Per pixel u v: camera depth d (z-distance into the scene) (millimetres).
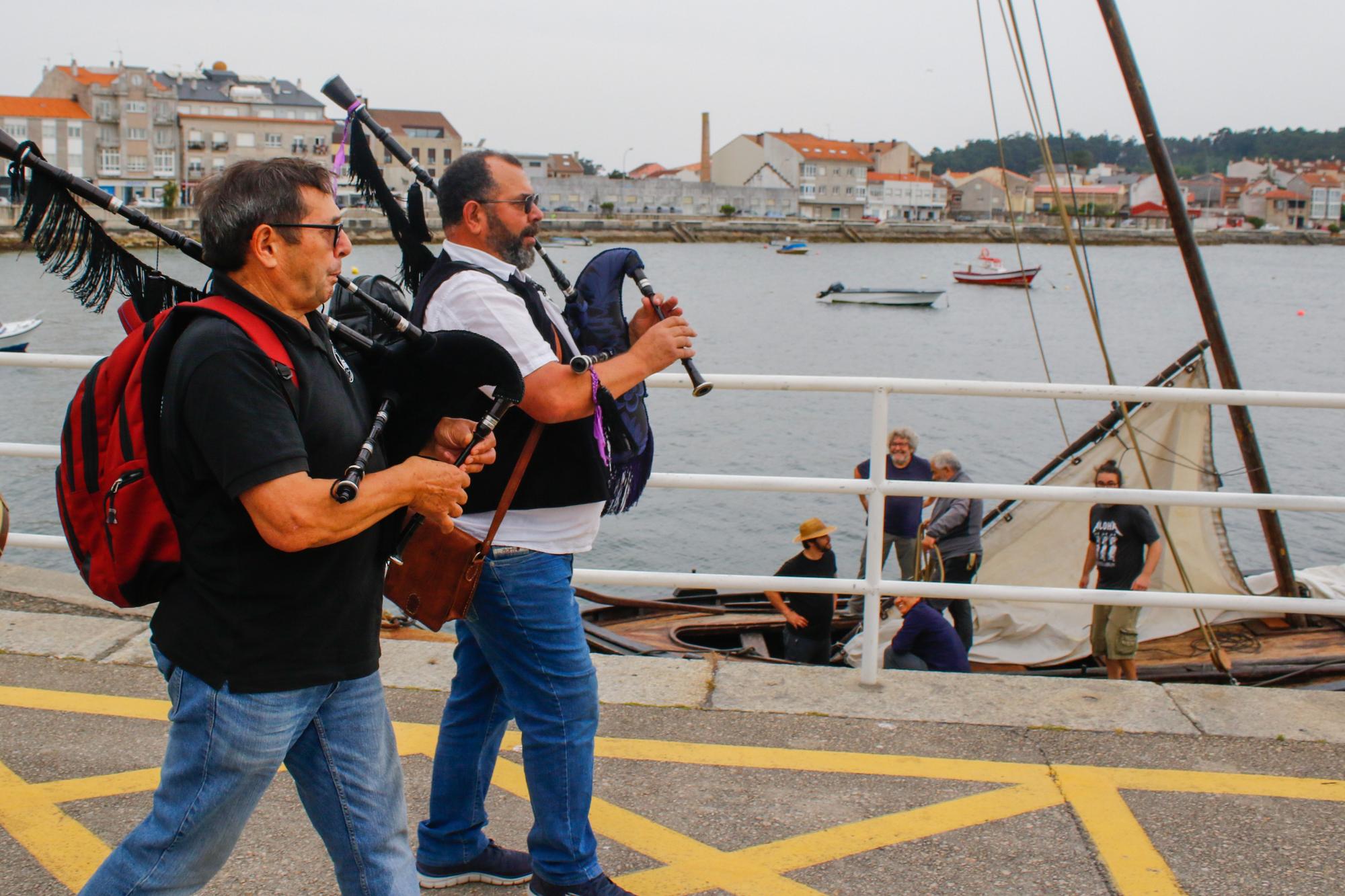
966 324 47688
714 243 116062
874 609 4004
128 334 2178
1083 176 183625
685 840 3098
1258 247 146500
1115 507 7324
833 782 3395
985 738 3662
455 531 2500
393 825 2242
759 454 22344
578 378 2473
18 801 3203
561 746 2664
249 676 2023
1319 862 3010
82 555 2080
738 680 4051
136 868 2082
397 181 50188
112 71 92125
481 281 2521
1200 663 7715
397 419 2340
